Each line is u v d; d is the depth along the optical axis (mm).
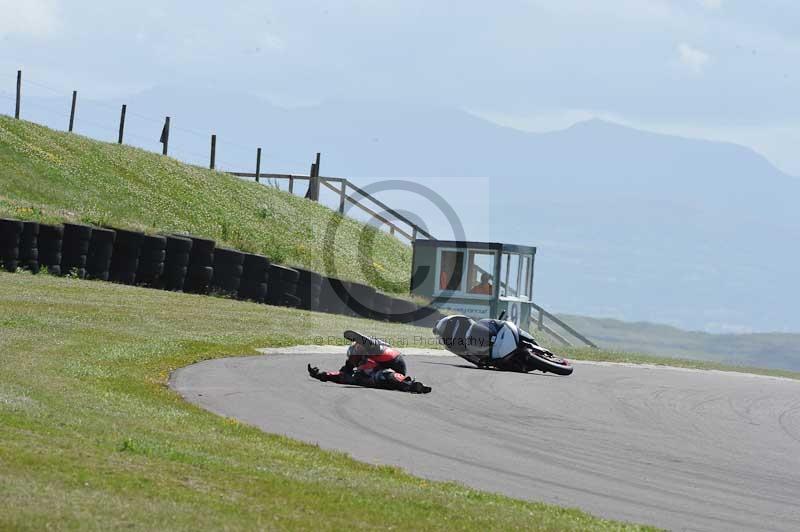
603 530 32438
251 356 75375
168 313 88375
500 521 31781
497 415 59250
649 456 49969
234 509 28672
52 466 30406
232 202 172250
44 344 63781
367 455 43000
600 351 127062
